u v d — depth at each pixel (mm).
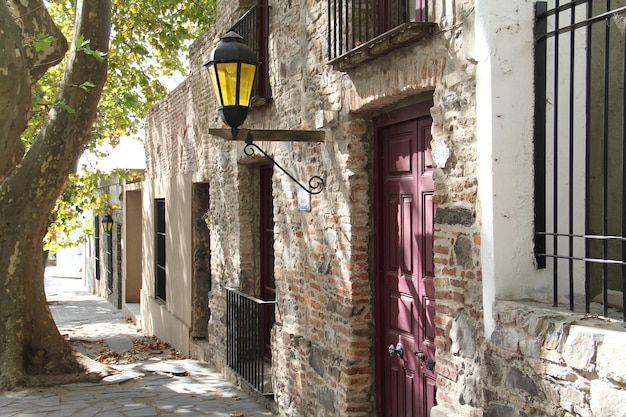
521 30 3447
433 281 4238
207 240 10469
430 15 3980
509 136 3447
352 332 5125
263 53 7094
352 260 5117
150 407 7098
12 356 8070
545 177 3520
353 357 5125
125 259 17141
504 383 3340
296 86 6121
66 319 16344
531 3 3459
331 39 5320
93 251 24156
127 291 17203
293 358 6332
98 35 8383
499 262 3438
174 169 11789
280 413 6672
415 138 4574
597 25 3844
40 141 8523
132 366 9602
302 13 5941
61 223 16125
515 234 3463
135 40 14164
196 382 8352
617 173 4004
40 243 8633
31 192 8422
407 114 4609
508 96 3439
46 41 4926
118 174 15281
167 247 12117
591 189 3865
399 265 4820
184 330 10727
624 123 2934
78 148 8695
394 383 4926
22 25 7035
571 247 3191
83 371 8438
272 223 7773
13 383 7895
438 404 3969
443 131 3867
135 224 17172
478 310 3582
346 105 5098
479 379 3551
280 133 5391
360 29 4820
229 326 8078
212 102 9125
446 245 3887
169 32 14055
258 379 7109
